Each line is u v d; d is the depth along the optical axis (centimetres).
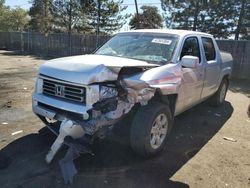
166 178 391
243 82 1252
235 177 405
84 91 388
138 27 2880
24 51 2875
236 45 1341
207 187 376
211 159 455
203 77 586
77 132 381
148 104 438
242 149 498
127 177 387
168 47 512
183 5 2536
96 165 412
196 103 598
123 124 450
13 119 589
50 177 376
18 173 382
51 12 3253
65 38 2308
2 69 1405
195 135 552
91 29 3247
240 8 2352
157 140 452
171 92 454
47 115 421
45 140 484
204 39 632
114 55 521
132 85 395
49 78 423
